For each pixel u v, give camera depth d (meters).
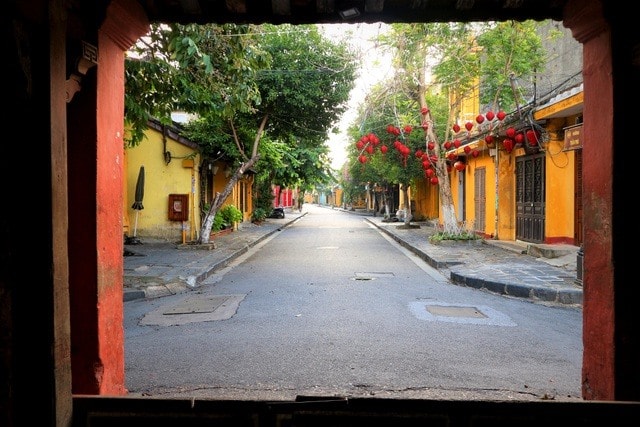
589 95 3.71
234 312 7.63
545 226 14.08
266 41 15.48
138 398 2.87
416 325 6.85
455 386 4.68
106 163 3.61
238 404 2.83
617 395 3.38
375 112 15.77
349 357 5.50
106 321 3.64
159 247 15.65
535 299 8.66
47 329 2.72
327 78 15.98
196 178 17.30
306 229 27.11
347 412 2.79
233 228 23.66
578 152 13.09
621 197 3.38
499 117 12.91
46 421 2.71
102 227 3.57
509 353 5.68
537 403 2.79
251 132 17.80
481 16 3.74
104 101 3.56
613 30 3.39
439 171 16.86
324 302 8.28
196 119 18.67
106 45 3.58
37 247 2.72
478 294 9.10
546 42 15.73
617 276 3.39
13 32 2.62
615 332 3.40
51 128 2.74
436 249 14.99
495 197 17.42
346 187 45.91
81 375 3.51
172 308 8.02
